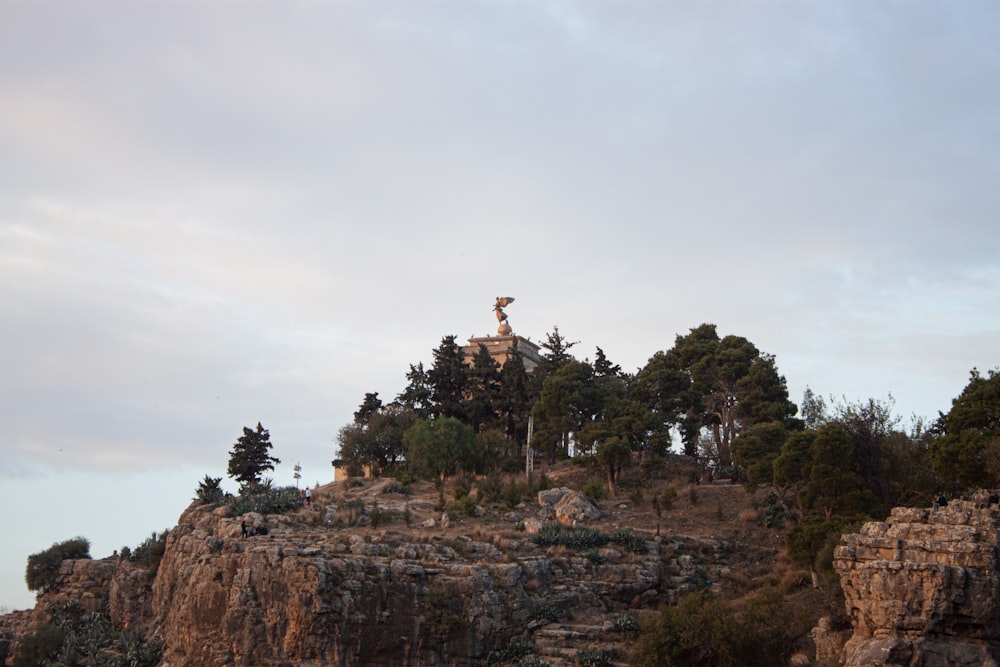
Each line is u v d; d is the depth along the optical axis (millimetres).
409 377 134125
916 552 55750
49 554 107375
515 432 128750
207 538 85000
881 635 55156
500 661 75000
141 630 92750
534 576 81188
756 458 95625
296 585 73875
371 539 83875
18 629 102625
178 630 80000
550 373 128500
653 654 65438
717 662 64938
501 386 131125
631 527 94188
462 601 76688
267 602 74750
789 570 81500
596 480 105438
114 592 98188
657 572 85125
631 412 111875
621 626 77125
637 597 83312
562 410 116375
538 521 93750
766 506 95000
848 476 80562
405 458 121312
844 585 58469
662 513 98875
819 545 75250
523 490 104250
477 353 141375
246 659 73875
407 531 89875
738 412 111250
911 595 54344
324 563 74750
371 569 76375
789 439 86750
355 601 74438
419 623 75562
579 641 76250
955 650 53406
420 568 77438
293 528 89562
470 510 96750
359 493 111000
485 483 104812
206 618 77500
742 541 91688
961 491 78438
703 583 84938
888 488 82938
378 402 133750
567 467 117062
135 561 102938
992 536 55125
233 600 75438
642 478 109375
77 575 104625
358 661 73562
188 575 82625
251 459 121875
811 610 70562
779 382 113375
